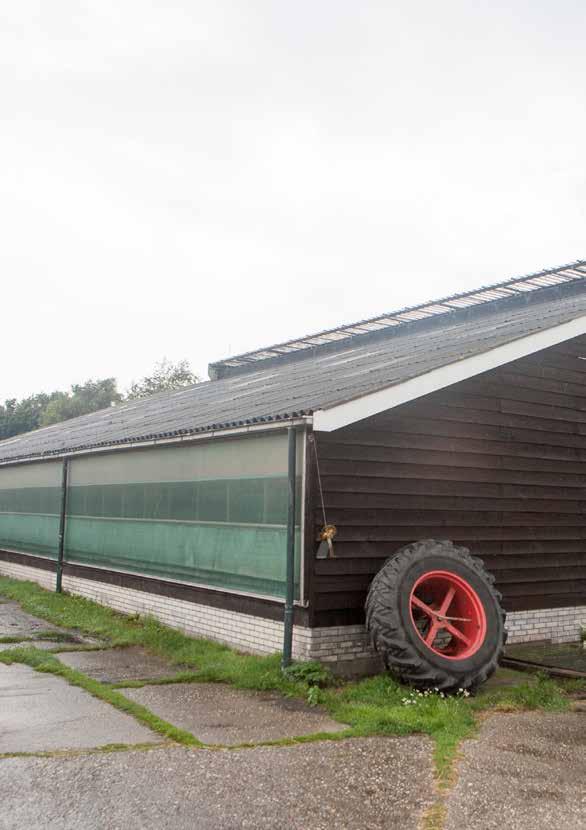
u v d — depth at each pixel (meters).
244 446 9.39
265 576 8.83
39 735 6.12
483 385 9.81
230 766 5.48
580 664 8.93
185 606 10.43
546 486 10.33
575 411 10.79
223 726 6.43
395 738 6.16
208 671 8.12
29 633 10.70
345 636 8.22
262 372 18.36
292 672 7.78
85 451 13.22
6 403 55.28
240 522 9.36
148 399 21.94
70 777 5.21
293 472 8.18
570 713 7.03
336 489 8.35
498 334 10.94
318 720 6.63
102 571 12.95
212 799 4.91
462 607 8.32
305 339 18.77
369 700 7.14
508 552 9.87
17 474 17.23
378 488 8.68
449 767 5.51
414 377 8.65
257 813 4.72
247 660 8.45
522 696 7.39
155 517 11.38
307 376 12.76
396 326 16.98
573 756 5.82
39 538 15.74
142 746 5.86
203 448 10.27
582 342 11.01
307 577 8.09
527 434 10.20
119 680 8.05
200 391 18.08
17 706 6.98
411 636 7.54
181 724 6.46
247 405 10.77
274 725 6.47
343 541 8.34
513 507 9.96
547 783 5.26
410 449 9.02
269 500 8.87
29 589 14.78
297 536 8.30
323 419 7.93
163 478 11.23
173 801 4.87
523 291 15.16
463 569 8.16
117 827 4.49
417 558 8.00
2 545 17.83
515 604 9.94
